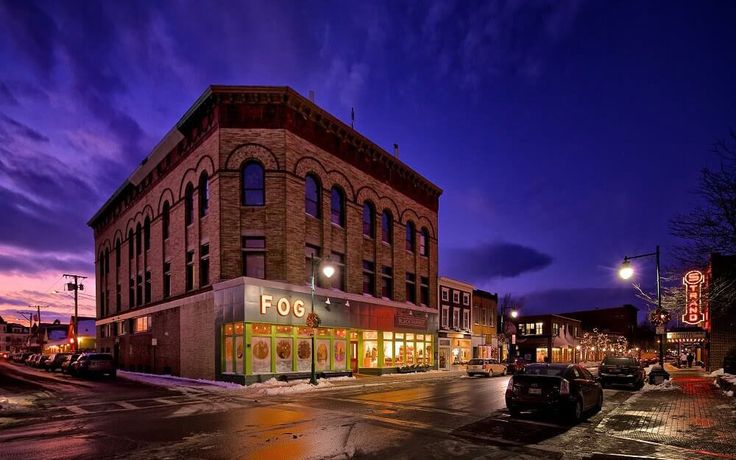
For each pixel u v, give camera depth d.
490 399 18.30
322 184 29.77
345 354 30.59
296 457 8.97
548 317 69.06
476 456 9.16
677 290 22.16
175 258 31.31
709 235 14.61
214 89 26.64
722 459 8.92
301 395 19.91
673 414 14.05
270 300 25.06
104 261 47.59
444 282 45.81
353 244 32.19
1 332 155.38
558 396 12.68
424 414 14.33
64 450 9.54
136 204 39.19
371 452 9.41
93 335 76.69
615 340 88.19
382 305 34.00
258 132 26.94
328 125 30.52
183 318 29.53
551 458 9.02
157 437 10.80
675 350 89.69
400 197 38.16
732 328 34.34
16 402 16.97
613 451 9.52
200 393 20.59
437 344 41.28
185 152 30.55
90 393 20.73
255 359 24.52
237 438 10.67
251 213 26.45
